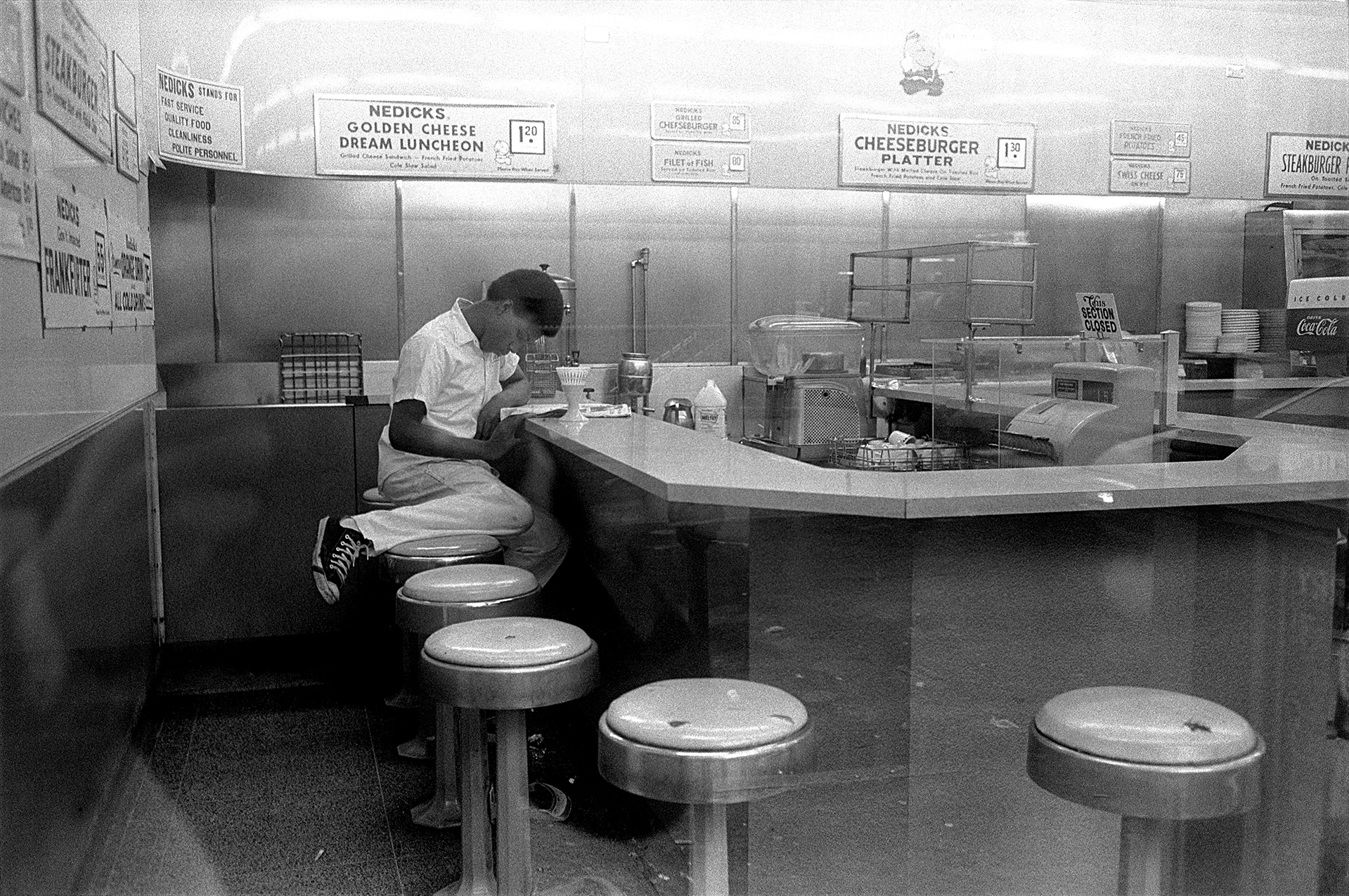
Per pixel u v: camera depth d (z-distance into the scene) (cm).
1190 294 477
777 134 452
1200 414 345
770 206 448
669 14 432
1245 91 482
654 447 270
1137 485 223
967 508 211
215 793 279
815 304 448
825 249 448
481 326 289
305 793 280
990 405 288
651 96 435
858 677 223
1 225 173
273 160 411
